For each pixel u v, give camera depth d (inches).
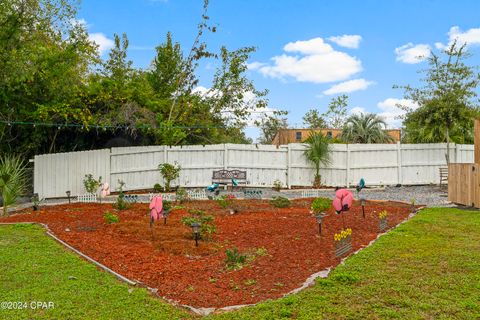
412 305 197.8
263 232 363.3
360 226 390.0
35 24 696.4
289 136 1663.4
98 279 238.5
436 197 634.2
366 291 215.9
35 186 692.1
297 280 239.9
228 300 210.7
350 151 792.3
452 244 315.9
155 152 754.2
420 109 786.2
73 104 742.5
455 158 814.5
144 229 373.7
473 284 225.0
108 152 738.8
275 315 187.0
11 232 369.7
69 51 730.8
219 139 979.3
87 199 604.7
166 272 254.7
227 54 952.3
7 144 746.8
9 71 645.9
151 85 1039.6
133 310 194.7
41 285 227.6
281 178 775.1
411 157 809.5
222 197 553.0
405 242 321.7
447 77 775.7
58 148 804.6
